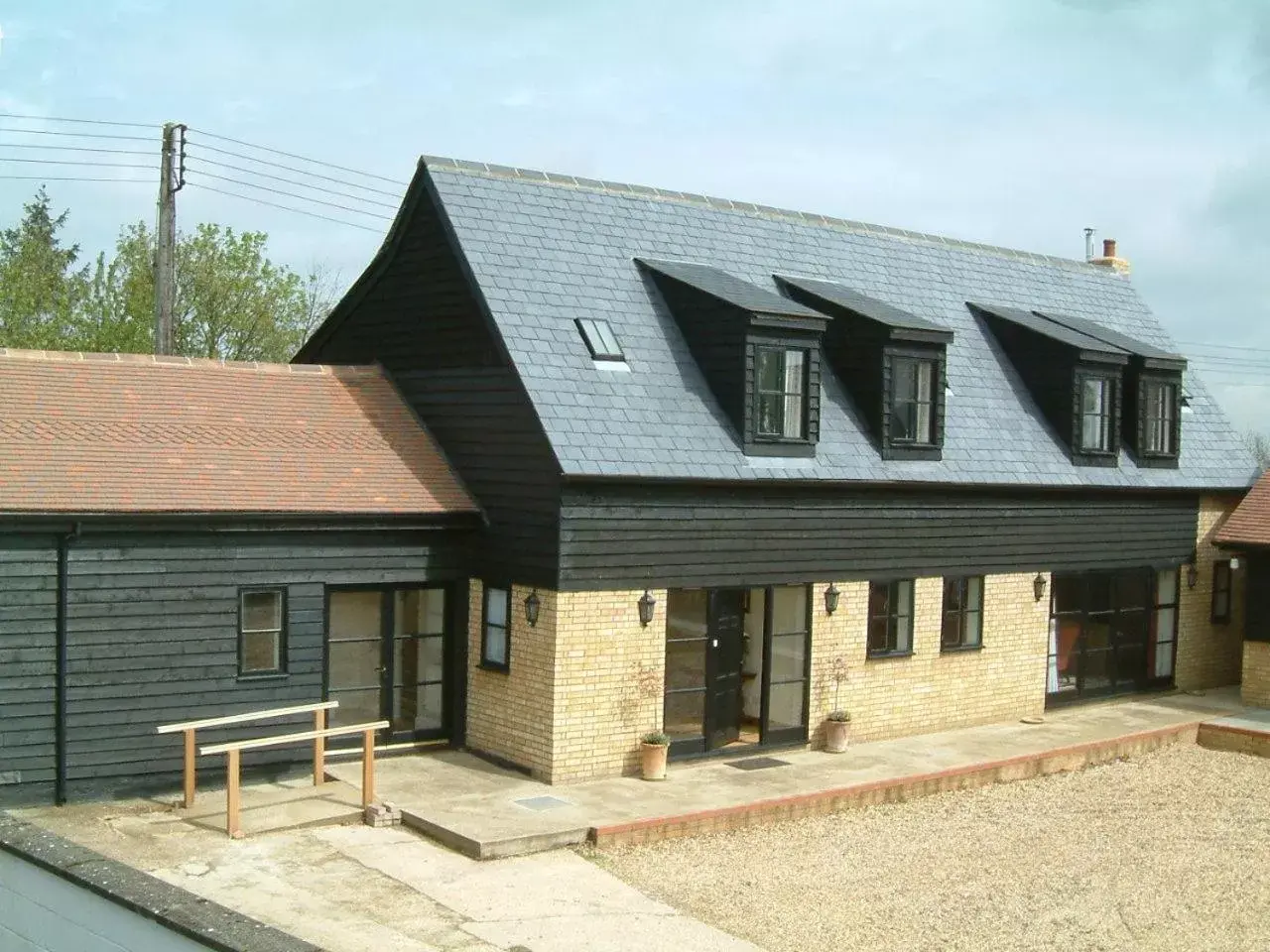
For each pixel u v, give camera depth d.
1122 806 15.87
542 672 15.09
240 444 15.46
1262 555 20.88
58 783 13.51
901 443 17.88
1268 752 18.66
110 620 13.73
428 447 16.84
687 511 15.81
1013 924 11.80
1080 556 20.25
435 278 17.08
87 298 38.94
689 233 18.73
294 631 14.89
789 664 17.16
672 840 13.76
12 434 14.12
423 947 10.34
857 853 13.67
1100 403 20.66
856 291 19.91
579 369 15.80
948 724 18.66
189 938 7.72
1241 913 12.30
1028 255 23.75
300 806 13.71
